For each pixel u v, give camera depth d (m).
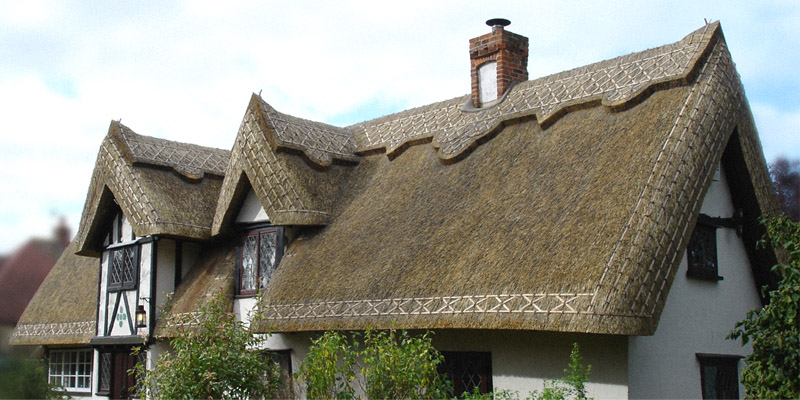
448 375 12.47
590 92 14.02
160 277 17.48
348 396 10.43
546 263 10.96
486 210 12.94
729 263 13.29
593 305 9.95
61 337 20.08
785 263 13.33
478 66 17.00
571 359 10.98
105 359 19.70
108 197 18.73
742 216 13.46
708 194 12.86
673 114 12.14
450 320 11.37
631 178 11.38
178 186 18.23
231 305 16.30
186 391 11.29
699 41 13.22
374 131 17.84
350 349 13.55
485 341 12.12
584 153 12.73
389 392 10.14
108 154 18.55
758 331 10.32
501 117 14.96
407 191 14.95
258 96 17.14
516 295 10.88
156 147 18.89
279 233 15.95
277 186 15.91
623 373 10.61
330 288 13.59
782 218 10.52
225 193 17.05
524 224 12.02
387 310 12.31
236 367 11.66
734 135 12.77
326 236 15.16
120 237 18.73
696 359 12.07
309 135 17.16
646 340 11.09
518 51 16.94
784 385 9.70
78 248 19.12
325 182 16.41
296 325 13.51
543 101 14.77
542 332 11.48
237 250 16.86
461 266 12.04
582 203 11.61
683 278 12.18
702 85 12.47
